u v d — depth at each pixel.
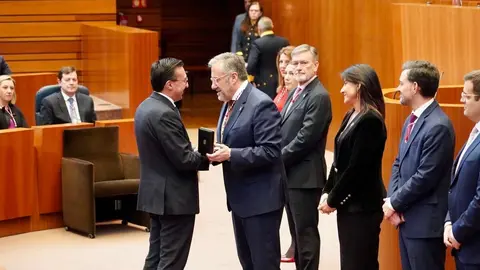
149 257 10.40
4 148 13.75
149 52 18.78
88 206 13.79
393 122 10.30
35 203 14.26
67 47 22.89
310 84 10.85
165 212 9.84
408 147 8.99
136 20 28.19
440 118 8.83
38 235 14.04
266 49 18.98
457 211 8.38
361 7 18.45
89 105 16.02
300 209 10.77
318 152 10.82
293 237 11.51
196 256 12.72
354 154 9.27
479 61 15.01
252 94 9.45
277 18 22.30
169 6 31.05
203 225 14.33
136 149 15.48
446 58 15.74
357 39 18.69
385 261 10.64
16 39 22.62
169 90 9.85
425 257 8.99
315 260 10.79
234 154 9.23
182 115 24.92
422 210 8.94
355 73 9.36
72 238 13.85
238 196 9.52
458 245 8.29
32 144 14.06
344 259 9.64
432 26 16.06
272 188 9.45
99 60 20.98
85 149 14.44
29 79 19.31
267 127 9.29
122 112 19.22
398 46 17.16
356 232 9.50
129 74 18.70
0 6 22.42
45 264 12.46
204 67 30.23
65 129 14.42
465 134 9.81
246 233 9.59
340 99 19.47
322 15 20.00
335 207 9.53
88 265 12.40
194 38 31.31
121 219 14.72
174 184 9.86
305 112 10.76
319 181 10.77
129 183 14.04
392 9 17.22
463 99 8.34
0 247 13.36
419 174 8.79
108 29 20.06
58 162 14.35
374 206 9.49
